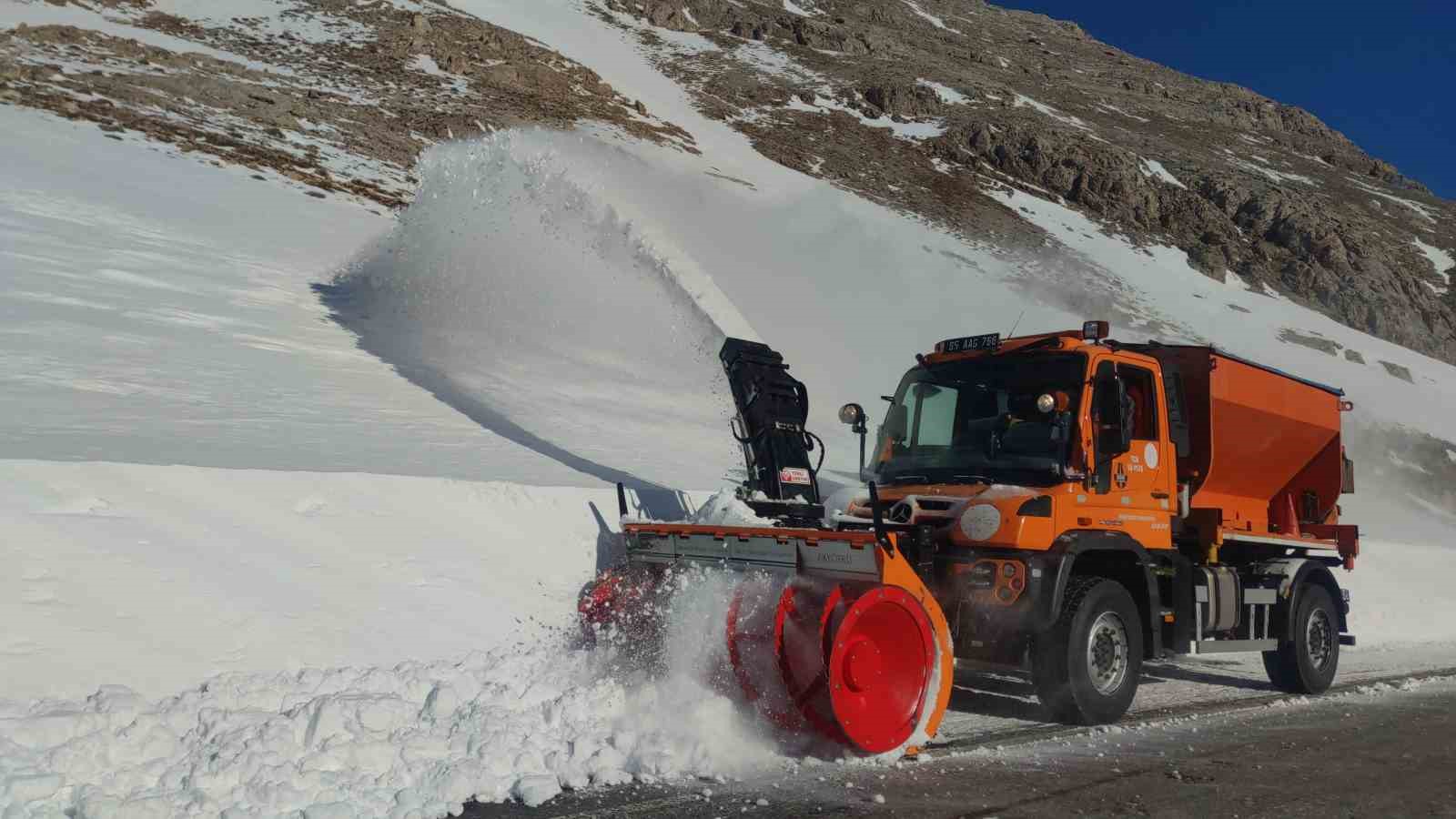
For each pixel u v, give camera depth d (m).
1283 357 52.31
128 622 5.44
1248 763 5.80
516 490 8.13
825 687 5.64
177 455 7.38
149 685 5.17
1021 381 7.21
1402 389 52.81
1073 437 6.87
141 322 13.24
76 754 4.33
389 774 4.62
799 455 7.49
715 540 6.53
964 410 7.37
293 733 4.79
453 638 6.58
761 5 118.25
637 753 5.10
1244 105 128.88
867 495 7.26
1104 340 7.43
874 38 109.56
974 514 6.54
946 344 7.82
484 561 7.42
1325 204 86.81
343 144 40.56
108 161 25.89
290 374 12.20
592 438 12.27
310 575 6.47
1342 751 6.27
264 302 16.22
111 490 6.25
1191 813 4.74
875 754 5.53
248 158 32.22
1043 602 6.36
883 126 84.06
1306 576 9.17
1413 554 16.83
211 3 65.00
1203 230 76.25
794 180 63.66
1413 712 7.88
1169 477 7.75
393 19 70.56
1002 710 7.25
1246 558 9.13
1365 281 70.62
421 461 8.83
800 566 6.06
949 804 4.73
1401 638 13.81
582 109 65.00
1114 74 129.50
